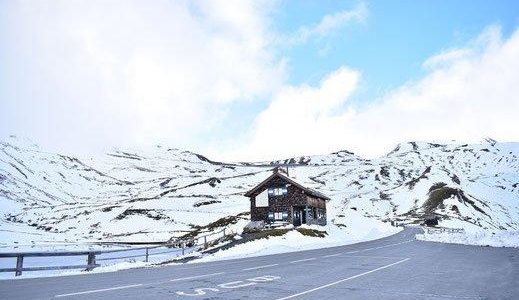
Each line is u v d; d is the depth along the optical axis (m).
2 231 101.88
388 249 31.12
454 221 136.38
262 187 58.75
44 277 16.00
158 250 55.34
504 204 190.38
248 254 28.94
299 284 12.55
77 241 88.19
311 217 59.25
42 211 155.38
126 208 138.50
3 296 10.46
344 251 29.38
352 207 184.38
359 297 10.24
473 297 10.28
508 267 16.92
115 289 11.58
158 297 10.15
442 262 19.56
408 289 11.55
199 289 11.53
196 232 79.62
